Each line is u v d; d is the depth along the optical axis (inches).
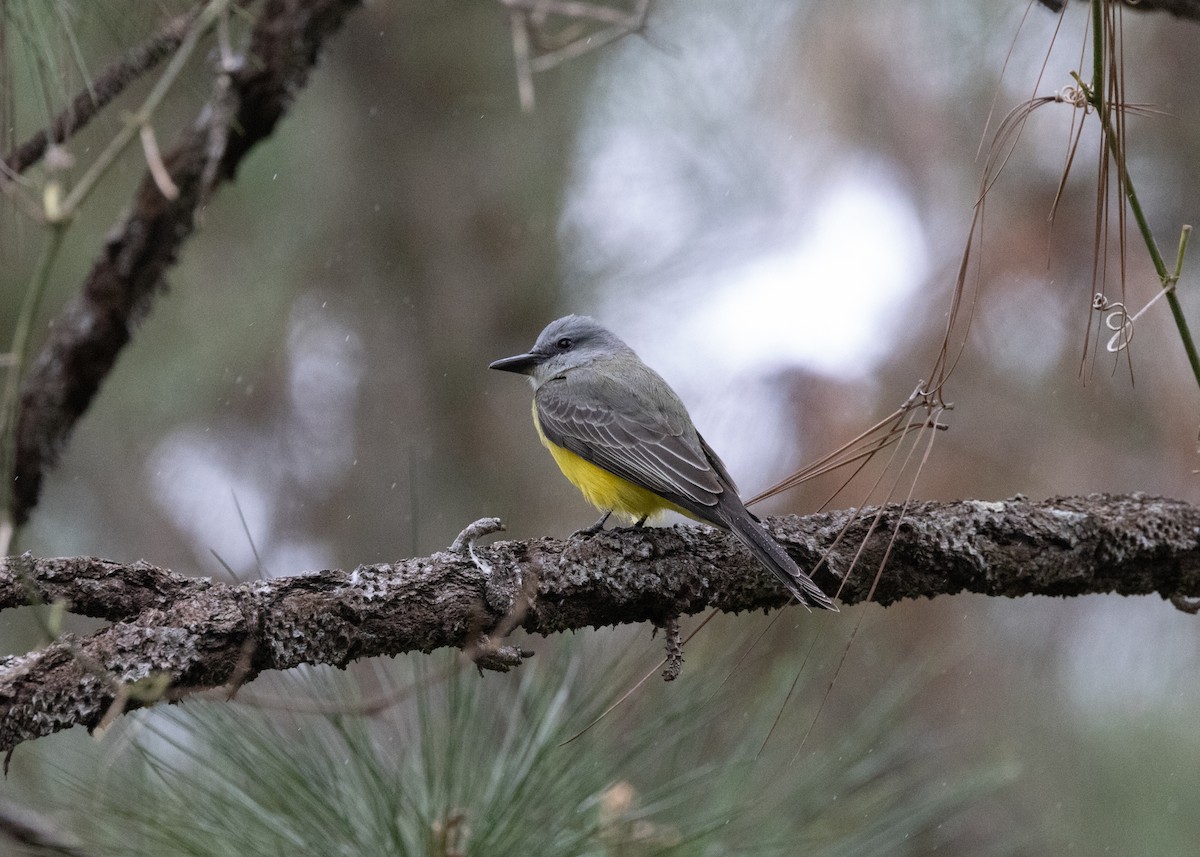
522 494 500.1
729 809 250.5
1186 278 429.4
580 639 267.1
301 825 227.3
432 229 503.5
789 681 276.7
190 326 503.8
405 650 236.7
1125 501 293.7
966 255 226.1
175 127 398.6
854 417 442.0
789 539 270.5
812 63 455.5
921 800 289.0
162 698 203.3
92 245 448.8
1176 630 458.0
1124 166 234.2
